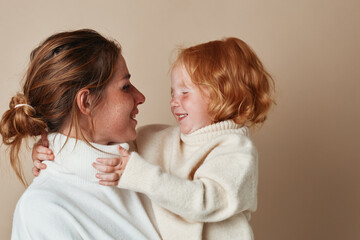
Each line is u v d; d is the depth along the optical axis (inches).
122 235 45.5
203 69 55.0
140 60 95.0
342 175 99.3
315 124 98.1
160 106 95.7
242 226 51.6
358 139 98.5
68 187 46.1
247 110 56.0
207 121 55.6
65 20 92.1
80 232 42.8
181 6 96.3
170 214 48.4
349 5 97.2
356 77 97.5
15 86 90.5
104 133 48.9
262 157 99.3
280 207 100.5
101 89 47.4
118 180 45.8
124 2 94.3
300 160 99.2
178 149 55.3
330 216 100.2
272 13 97.1
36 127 47.9
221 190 47.0
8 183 90.3
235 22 97.1
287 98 97.5
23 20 91.3
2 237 90.4
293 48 97.1
